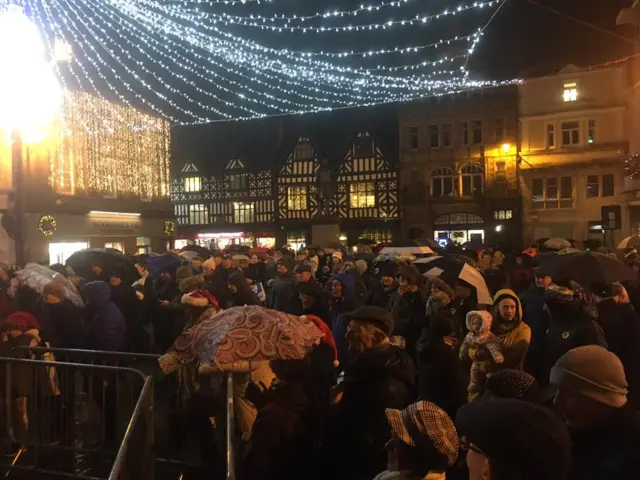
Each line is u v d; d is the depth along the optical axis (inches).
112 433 233.5
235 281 314.0
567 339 195.5
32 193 823.7
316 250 778.2
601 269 247.9
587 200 1384.1
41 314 304.7
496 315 201.3
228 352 147.5
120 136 1050.1
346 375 134.8
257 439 130.1
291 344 149.9
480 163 1497.3
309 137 1720.0
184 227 1865.2
